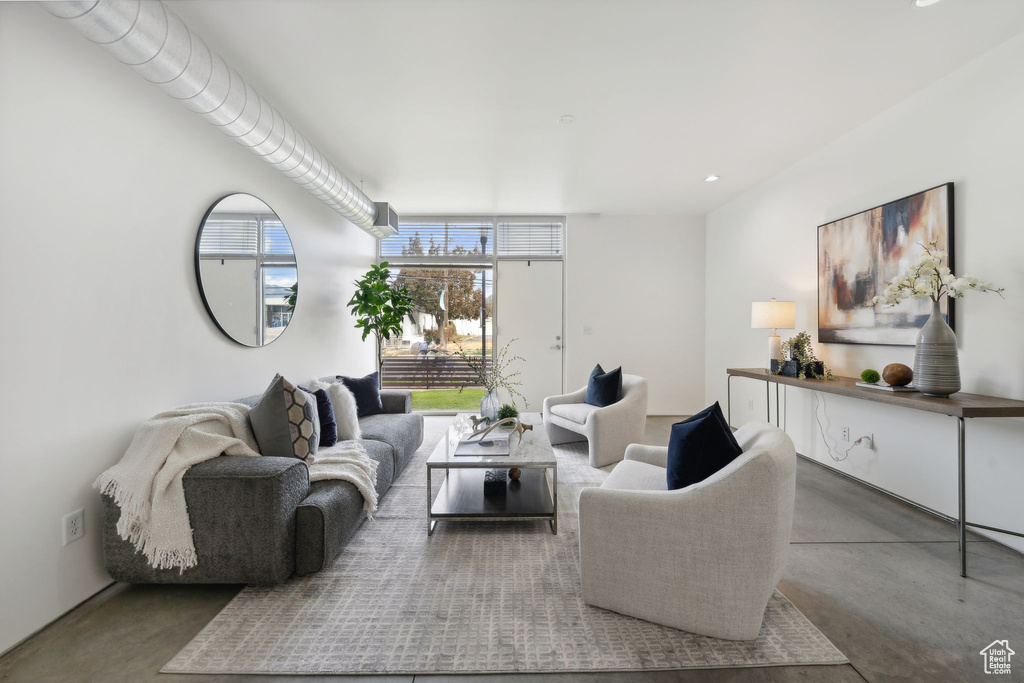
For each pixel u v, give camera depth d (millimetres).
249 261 2980
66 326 1729
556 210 5438
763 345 4418
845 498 2848
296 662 1455
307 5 1910
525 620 1659
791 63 2373
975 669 1415
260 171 3154
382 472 2686
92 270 1843
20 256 1563
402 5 1917
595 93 2668
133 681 1384
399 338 5918
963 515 1958
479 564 2070
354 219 4242
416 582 1919
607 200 4984
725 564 1518
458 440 2848
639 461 2348
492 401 3291
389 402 3998
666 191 4645
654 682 1371
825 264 3469
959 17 2016
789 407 3928
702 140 3354
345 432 3014
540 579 1939
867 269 3049
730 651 1492
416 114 2924
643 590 1637
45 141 1652
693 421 1788
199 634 1589
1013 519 2188
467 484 2867
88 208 1826
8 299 1526
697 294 5656
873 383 2770
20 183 1564
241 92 2164
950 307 2447
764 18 2020
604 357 5641
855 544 2250
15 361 1547
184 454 1914
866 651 1498
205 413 2145
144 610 1748
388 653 1495
